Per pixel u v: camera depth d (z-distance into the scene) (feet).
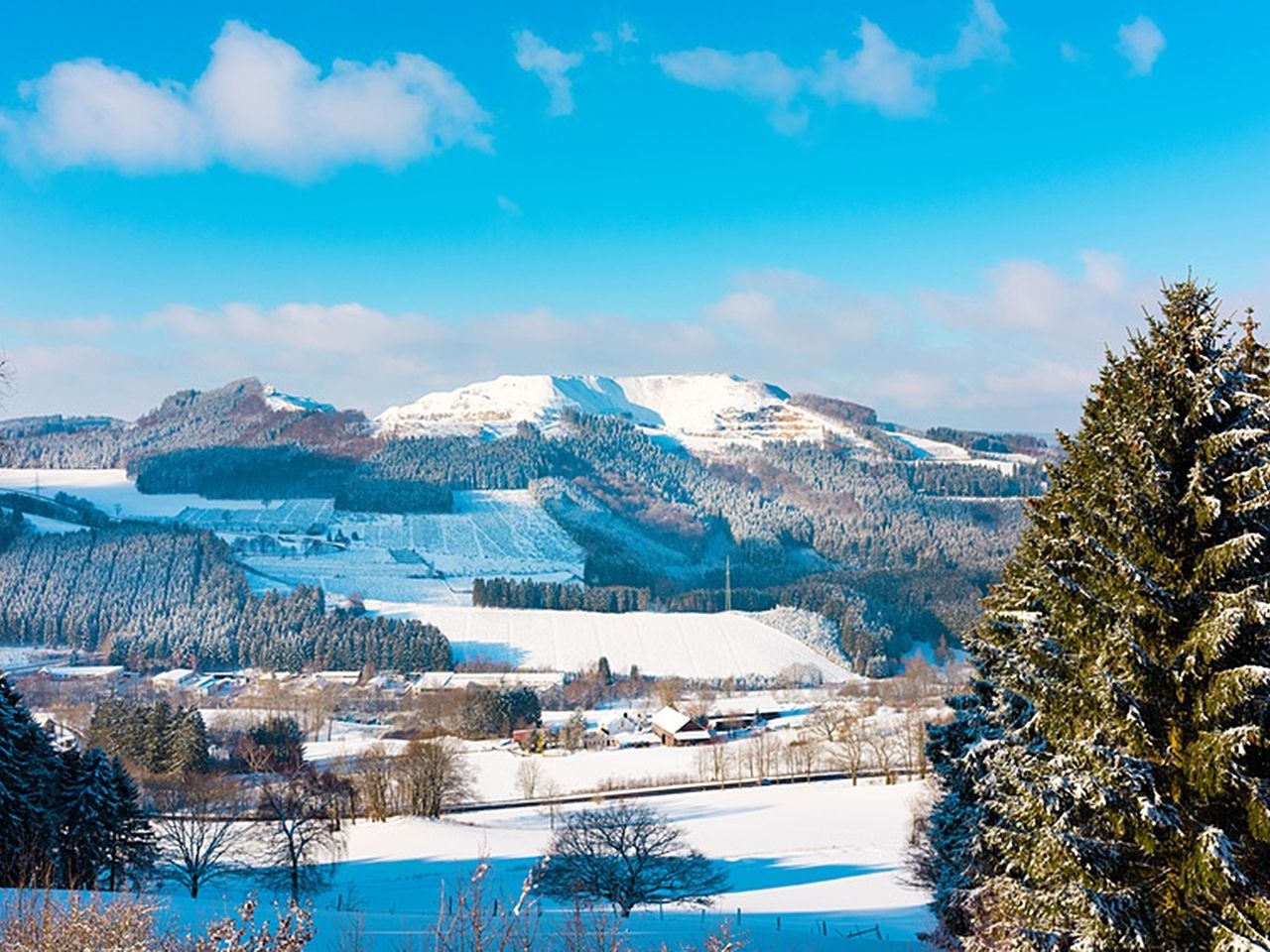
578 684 538.88
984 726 77.10
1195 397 45.57
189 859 131.75
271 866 148.87
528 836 205.67
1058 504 53.31
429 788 239.50
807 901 146.72
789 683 569.23
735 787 280.72
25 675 556.51
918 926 126.00
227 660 620.90
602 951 44.96
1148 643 45.68
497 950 36.60
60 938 33.04
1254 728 40.93
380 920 86.33
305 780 171.01
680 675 587.27
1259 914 39.91
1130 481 47.06
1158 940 42.88
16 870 74.49
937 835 85.66
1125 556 46.65
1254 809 41.27
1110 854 44.65
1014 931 48.73
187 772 261.24
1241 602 42.52
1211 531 45.09
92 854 121.70
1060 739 49.93
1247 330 47.70
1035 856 47.14
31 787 111.55
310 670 598.75
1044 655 50.88
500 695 424.46
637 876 123.13
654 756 345.31
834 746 319.88
